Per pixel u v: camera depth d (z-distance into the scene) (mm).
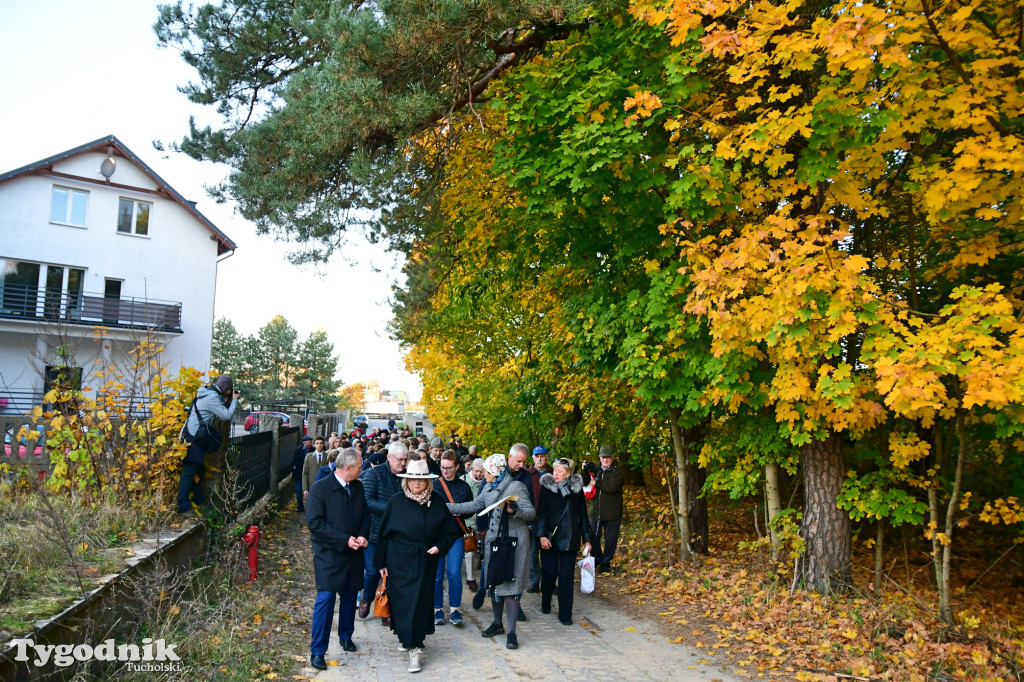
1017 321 5488
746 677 5289
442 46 7676
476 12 7324
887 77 6074
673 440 9945
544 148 7766
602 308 8781
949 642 5922
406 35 7273
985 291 5328
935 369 5051
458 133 9453
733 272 6148
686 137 7785
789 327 5809
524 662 5543
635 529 12547
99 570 4723
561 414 14094
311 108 7363
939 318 5801
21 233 23188
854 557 9492
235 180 8438
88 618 3955
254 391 68562
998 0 6027
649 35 7215
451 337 16328
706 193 6469
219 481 7637
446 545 5664
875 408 5906
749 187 6793
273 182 8039
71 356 7344
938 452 7766
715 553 10055
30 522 5348
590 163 7102
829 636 6129
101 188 24531
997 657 5570
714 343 6254
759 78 6844
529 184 7848
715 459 8664
